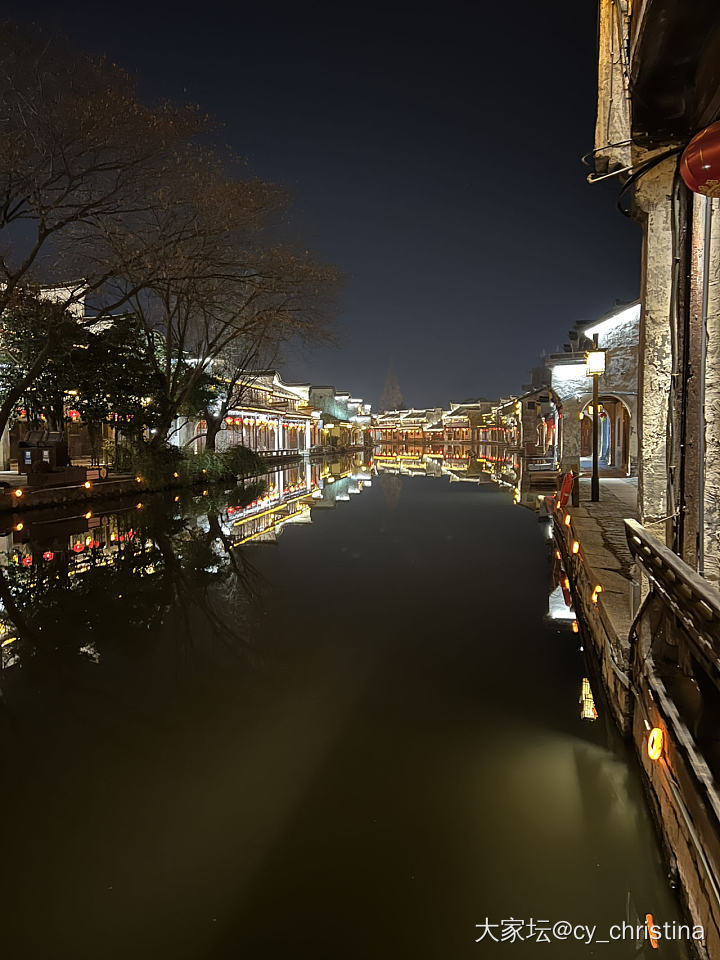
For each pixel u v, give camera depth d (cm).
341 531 1558
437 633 746
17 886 326
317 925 296
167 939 289
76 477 2130
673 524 411
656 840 346
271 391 5466
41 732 500
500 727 500
